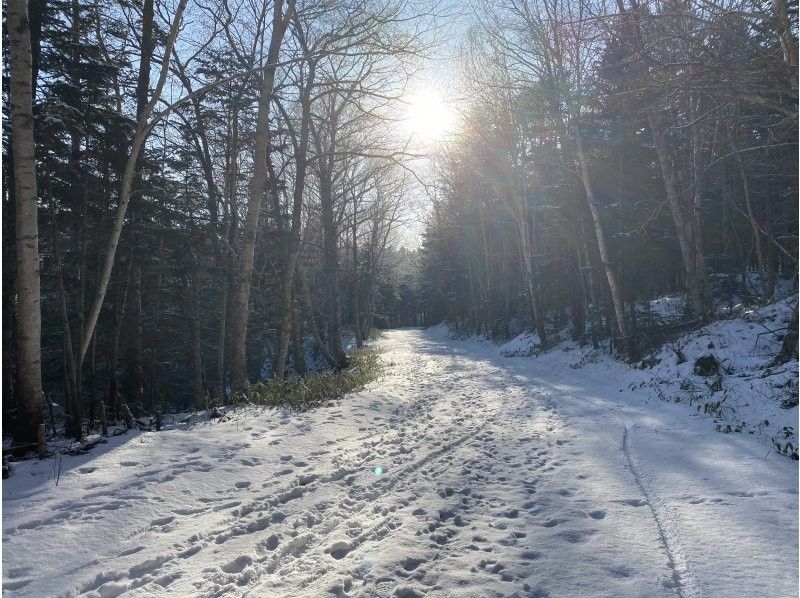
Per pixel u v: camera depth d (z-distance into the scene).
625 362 14.77
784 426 6.94
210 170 16.05
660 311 18.84
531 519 4.26
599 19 9.25
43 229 12.09
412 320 98.12
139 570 3.42
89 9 11.72
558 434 7.38
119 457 5.66
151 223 14.37
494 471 5.63
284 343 13.86
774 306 12.32
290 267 14.27
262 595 3.11
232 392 10.20
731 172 18.52
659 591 3.09
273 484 5.11
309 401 9.45
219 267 16.25
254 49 14.43
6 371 9.45
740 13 7.75
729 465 5.59
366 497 4.80
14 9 6.08
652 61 8.44
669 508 4.41
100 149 11.66
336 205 21.47
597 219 15.29
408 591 3.12
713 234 21.61
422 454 6.27
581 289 21.03
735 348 11.11
